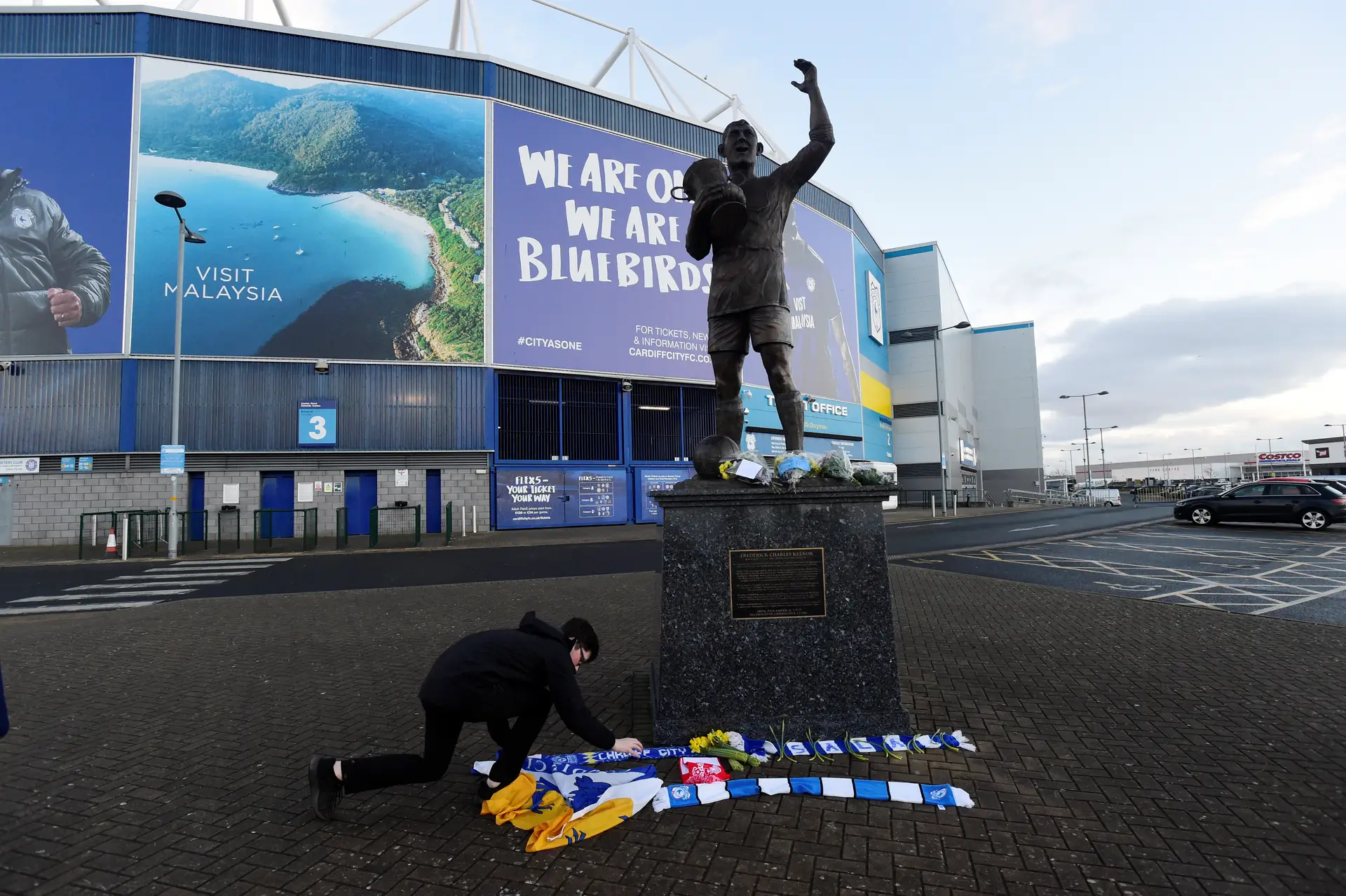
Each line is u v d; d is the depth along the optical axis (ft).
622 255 84.33
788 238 111.14
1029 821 9.75
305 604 29.94
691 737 12.43
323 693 16.49
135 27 67.31
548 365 77.77
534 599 29.86
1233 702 14.87
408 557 50.03
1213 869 8.50
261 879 8.50
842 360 120.88
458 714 9.89
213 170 67.56
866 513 13.04
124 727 14.17
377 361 70.33
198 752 12.83
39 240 64.54
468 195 75.20
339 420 68.85
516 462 75.61
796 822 9.78
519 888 8.25
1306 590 29.89
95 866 8.86
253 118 69.21
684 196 15.52
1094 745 12.53
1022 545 51.65
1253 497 61.52
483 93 76.79
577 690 9.91
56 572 44.39
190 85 67.87
